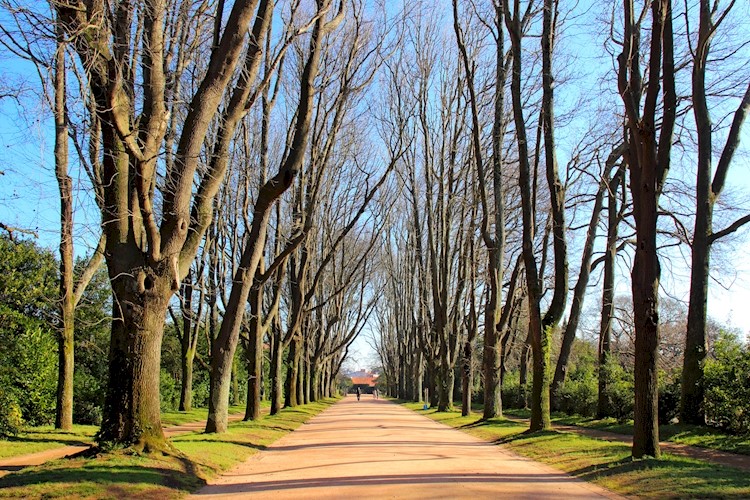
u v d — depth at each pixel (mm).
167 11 13523
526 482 10539
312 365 52906
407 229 55531
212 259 31656
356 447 16578
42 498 8047
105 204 11445
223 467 12531
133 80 11891
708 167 19672
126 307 11375
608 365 25484
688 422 18719
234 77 21297
